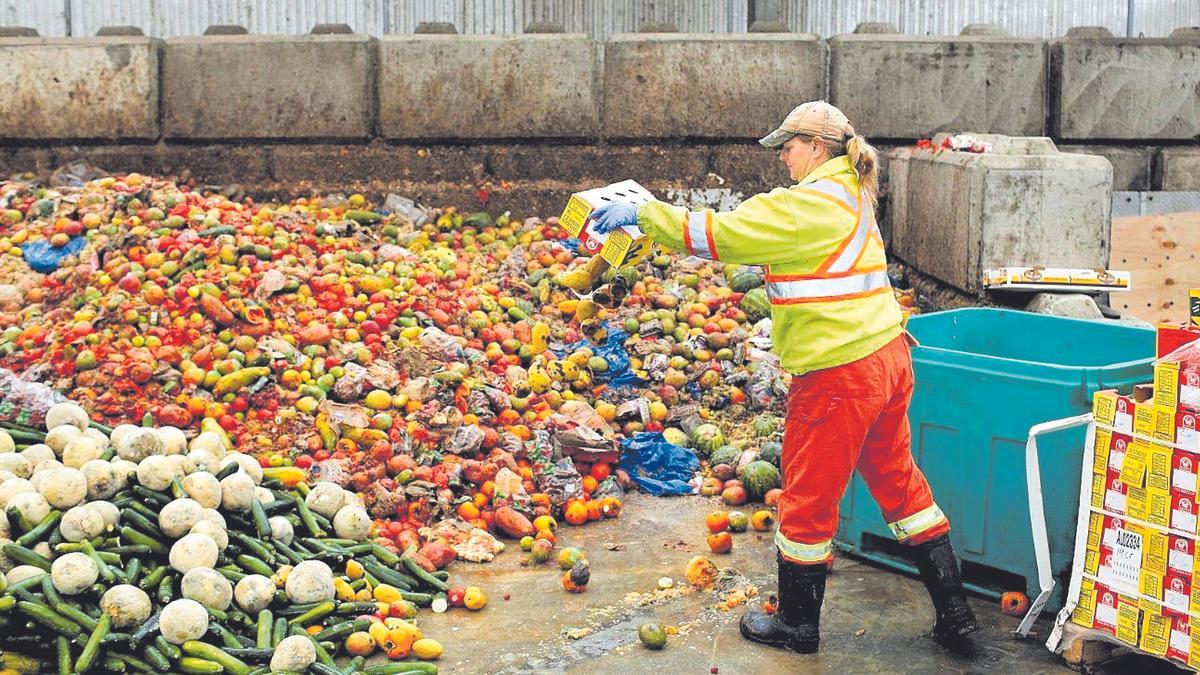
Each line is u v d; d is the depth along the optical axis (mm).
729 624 5434
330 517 5879
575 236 5113
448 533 6250
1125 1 14531
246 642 4867
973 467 5613
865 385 4871
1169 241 9805
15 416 5930
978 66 10320
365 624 5094
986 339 6578
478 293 8305
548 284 8688
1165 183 10383
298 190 10430
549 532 6336
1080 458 5230
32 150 10500
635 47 10320
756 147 10461
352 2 13844
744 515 6500
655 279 9016
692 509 6863
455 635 5316
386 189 10422
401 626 5066
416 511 6316
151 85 10336
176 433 5738
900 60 10305
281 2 13805
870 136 10422
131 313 7000
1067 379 5262
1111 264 9844
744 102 10383
